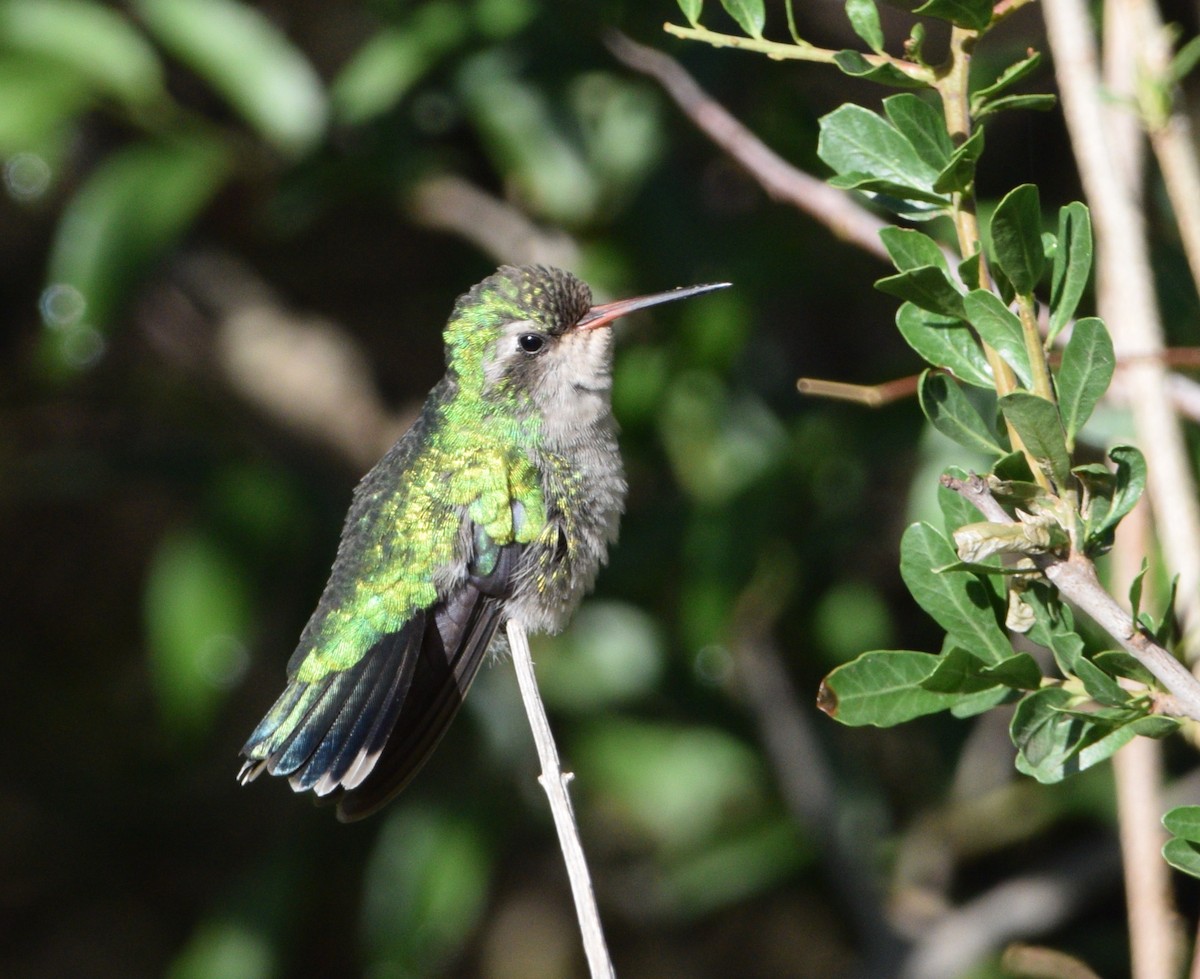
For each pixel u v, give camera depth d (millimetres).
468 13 9914
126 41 10320
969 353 4648
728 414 10156
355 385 13023
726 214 10664
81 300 9922
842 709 4664
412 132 10453
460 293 11375
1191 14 9352
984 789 11320
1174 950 5312
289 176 10281
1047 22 5492
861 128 4648
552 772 6086
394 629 7816
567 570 8125
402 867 10719
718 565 9711
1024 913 10891
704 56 9828
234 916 11070
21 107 9969
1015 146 10273
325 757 7535
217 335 13000
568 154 10344
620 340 10242
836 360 11312
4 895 14633
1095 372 4227
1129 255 5344
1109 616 4148
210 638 10180
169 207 10070
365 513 8172
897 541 11258
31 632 15648
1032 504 4266
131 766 14992
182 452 11398
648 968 13922
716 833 11297
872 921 10977
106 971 14344
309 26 13164
